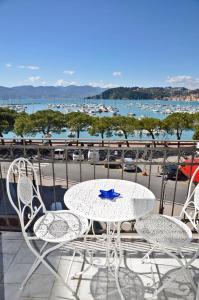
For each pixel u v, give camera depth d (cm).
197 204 184
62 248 208
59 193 1064
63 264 189
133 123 3028
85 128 3212
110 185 187
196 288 158
